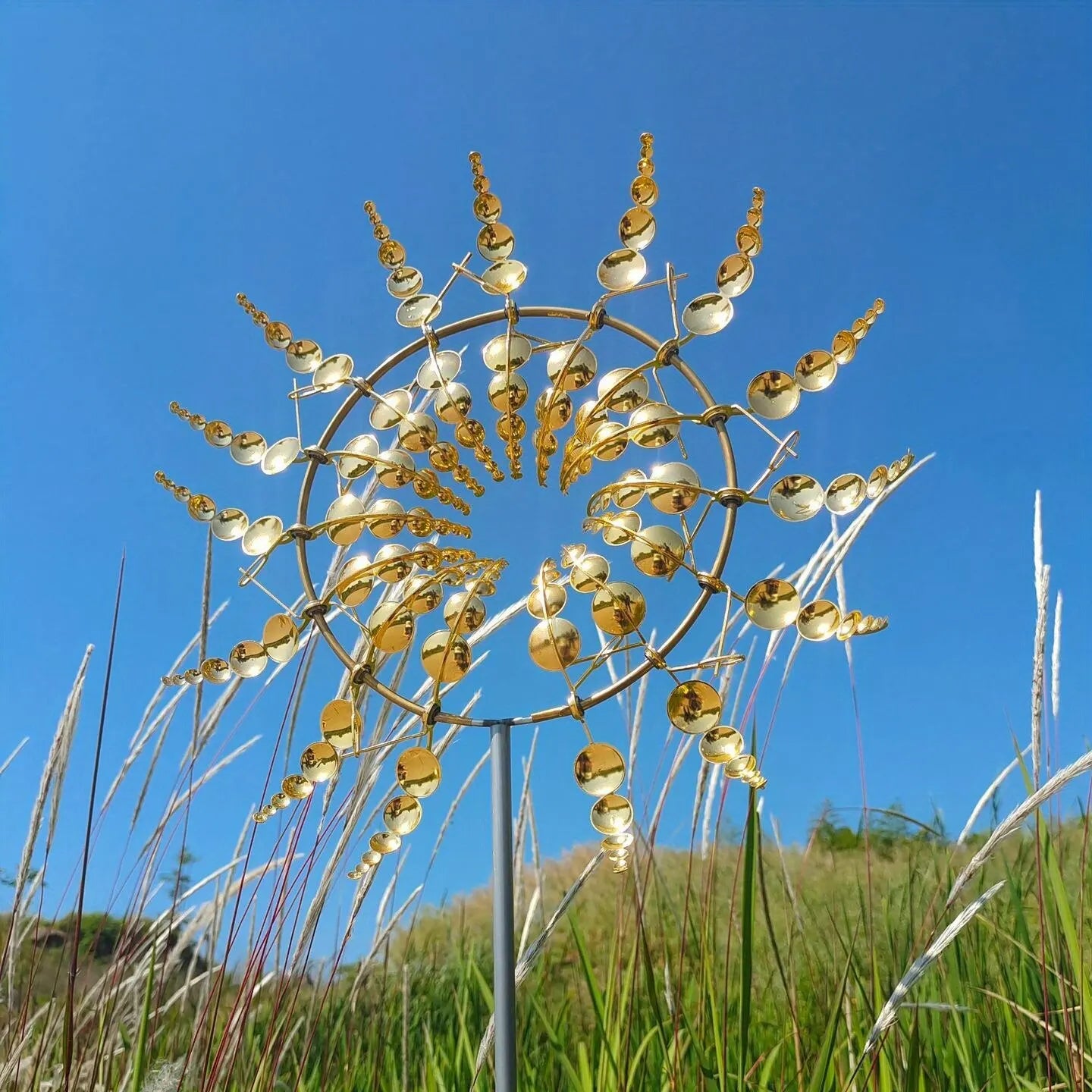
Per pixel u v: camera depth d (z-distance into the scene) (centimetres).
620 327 40
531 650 37
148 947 66
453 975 88
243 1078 60
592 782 37
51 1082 54
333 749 40
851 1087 48
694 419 37
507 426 43
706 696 36
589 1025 75
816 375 36
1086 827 49
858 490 36
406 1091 60
